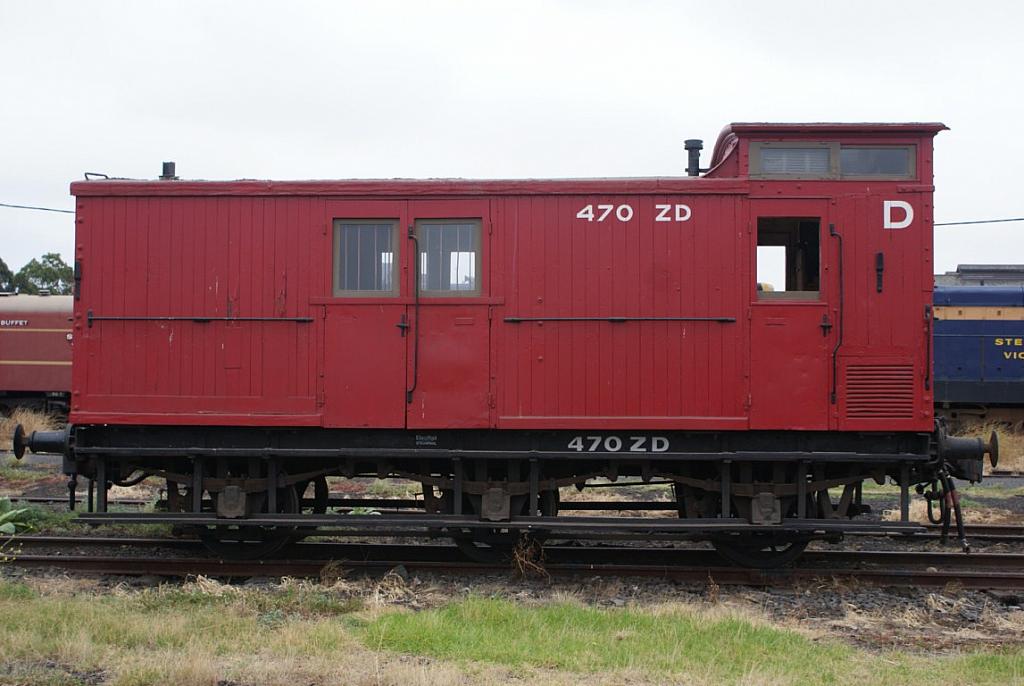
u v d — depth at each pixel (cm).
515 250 819
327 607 692
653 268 813
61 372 2203
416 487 1334
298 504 881
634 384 809
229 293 830
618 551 904
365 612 680
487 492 823
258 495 851
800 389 802
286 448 837
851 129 810
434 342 817
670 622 651
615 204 817
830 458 795
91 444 845
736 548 855
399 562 851
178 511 871
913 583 807
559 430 822
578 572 836
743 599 761
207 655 555
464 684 519
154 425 835
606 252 816
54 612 633
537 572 825
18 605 655
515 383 814
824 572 827
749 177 816
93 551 909
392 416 816
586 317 813
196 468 833
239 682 521
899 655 598
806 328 803
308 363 823
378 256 830
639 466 866
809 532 839
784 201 809
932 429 793
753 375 804
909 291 801
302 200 830
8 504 1026
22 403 2227
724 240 812
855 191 809
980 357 2000
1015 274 2205
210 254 833
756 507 805
